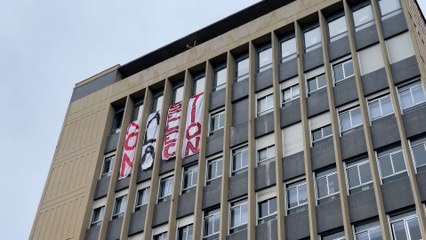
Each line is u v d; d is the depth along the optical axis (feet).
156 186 111.96
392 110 93.61
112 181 117.70
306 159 95.76
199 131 114.52
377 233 81.82
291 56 116.37
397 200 82.53
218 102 118.01
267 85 113.70
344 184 88.89
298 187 94.68
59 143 134.10
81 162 126.31
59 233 115.55
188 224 102.63
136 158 118.52
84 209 115.96
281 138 103.14
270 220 93.40
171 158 114.73
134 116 130.31
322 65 109.19
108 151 125.70
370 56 103.86
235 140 108.58
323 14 117.39
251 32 123.95
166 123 121.60
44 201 124.16
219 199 101.71
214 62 126.72
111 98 135.03
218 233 97.96
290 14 120.98
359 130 94.27
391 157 88.28
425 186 81.61
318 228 87.15
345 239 83.41
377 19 107.55
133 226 108.58
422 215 78.79
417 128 88.58
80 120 136.36
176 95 127.54
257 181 99.35
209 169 108.27
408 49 100.48
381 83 98.17
